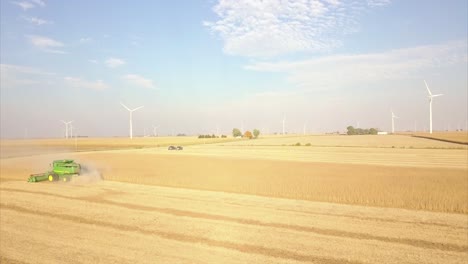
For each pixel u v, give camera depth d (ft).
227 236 50.96
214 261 41.39
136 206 71.72
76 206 70.95
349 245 47.32
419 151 296.51
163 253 43.91
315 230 54.65
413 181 114.21
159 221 59.26
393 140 485.56
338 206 73.51
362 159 227.61
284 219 61.31
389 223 59.16
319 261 41.63
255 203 76.13
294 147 378.12
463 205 73.00
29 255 43.06
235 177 126.00
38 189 93.81
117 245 46.83
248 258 42.39
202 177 125.59
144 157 246.06
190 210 68.08
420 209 72.08
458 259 42.73
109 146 444.96
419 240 49.93
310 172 146.92
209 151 322.75
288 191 92.32
